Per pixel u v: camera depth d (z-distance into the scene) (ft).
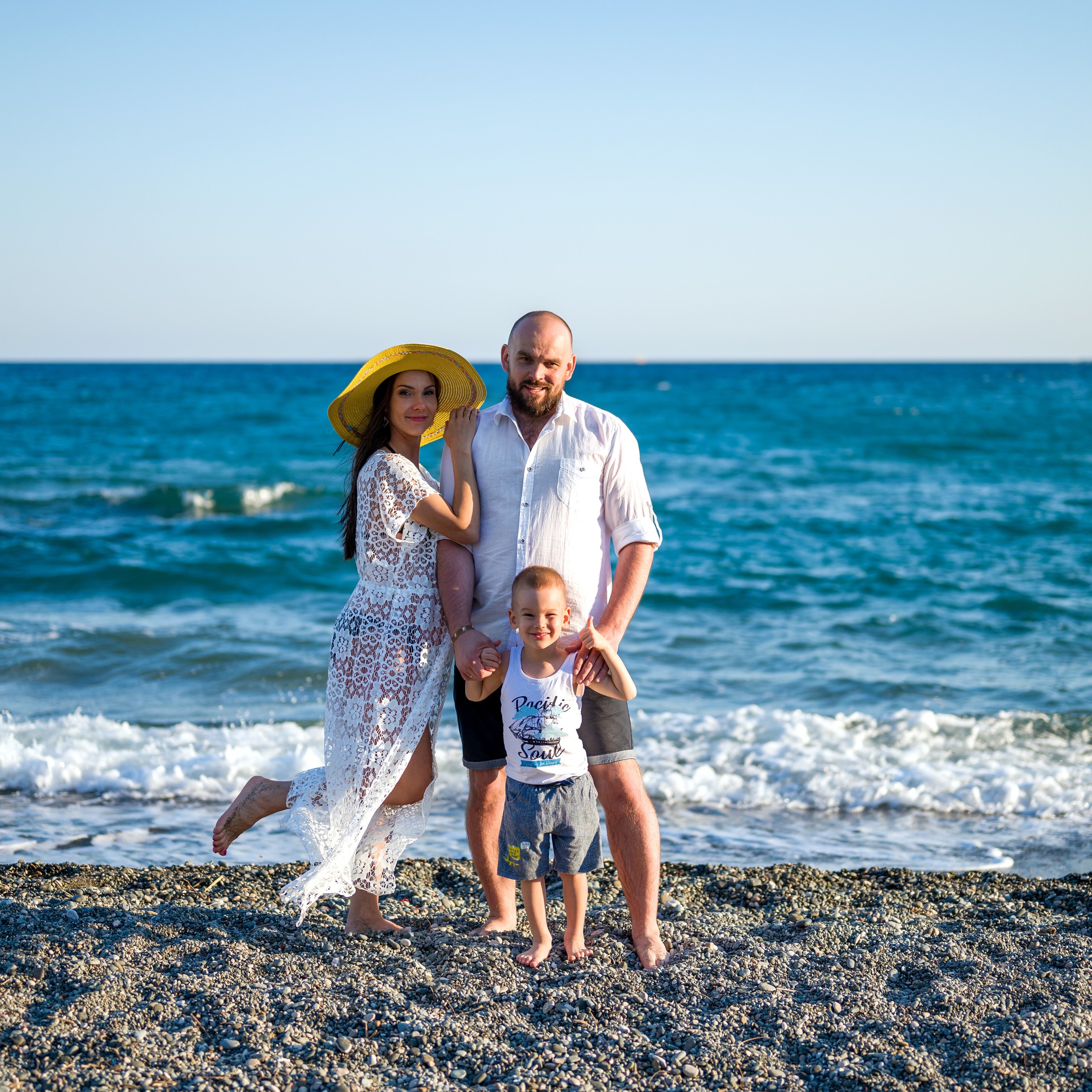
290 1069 9.12
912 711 26.04
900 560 48.42
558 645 11.43
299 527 58.29
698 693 27.84
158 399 193.06
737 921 13.67
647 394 233.55
